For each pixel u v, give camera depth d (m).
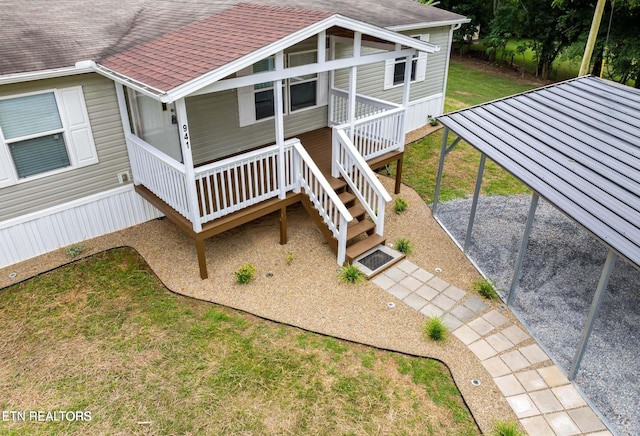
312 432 5.09
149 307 6.96
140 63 7.04
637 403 5.52
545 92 9.41
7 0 9.41
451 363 6.04
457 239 9.00
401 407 5.41
